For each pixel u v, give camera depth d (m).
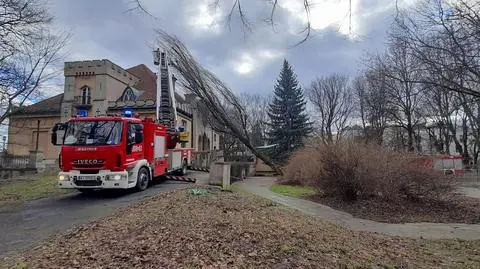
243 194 13.22
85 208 11.20
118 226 7.70
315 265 6.01
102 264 5.62
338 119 62.47
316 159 17.20
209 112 31.58
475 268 6.84
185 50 24.98
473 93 9.69
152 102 39.34
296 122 51.50
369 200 14.94
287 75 53.34
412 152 16.08
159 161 16.41
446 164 28.62
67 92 42.41
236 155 44.09
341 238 8.26
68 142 12.99
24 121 42.06
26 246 7.24
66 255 6.14
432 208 14.18
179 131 20.39
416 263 7.00
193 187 13.33
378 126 40.56
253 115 69.75
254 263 5.81
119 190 14.61
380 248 8.00
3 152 37.59
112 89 42.69
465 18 8.88
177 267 5.49
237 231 7.14
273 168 31.95
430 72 10.02
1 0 18.11
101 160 12.70
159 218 7.95
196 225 7.40
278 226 7.96
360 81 54.22
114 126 13.08
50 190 15.16
